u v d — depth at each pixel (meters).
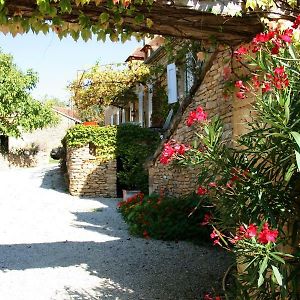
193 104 7.75
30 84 23.44
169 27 4.00
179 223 8.32
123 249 7.54
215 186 3.41
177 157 3.51
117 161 16.66
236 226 3.38
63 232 9.31
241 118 4.37
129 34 3.98
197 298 4.93
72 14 3.72
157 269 6.20
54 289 5.35
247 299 3.30
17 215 11.88
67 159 17.47
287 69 3.09
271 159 3.12
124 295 5.09
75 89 20.73
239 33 4.10
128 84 19.36
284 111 2.74
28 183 19.08
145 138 16.25
